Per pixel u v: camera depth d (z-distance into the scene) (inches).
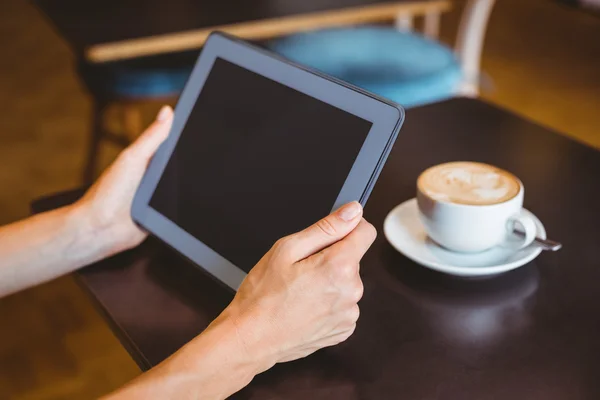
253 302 25.1
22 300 71.1
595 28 140.6
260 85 30.8
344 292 25.0
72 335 66.4
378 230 33.4
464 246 30.0
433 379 25.0
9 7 160.7
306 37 79.8
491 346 26.3
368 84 69.9
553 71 122.0
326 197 27.2
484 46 132.9
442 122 43.8
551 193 36.0
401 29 85.4
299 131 28.8
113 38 62.3
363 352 26.3
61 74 128.6
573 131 102.4
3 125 110.7
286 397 24.6
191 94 33.2
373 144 26.3
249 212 29.4
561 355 25.8
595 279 29.6
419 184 30.6
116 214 32.6
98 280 31.3
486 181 30.7
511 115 44.6
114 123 106.0
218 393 24.3
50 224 32.2
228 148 31.0
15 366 62.8
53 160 99.7
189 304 29.5
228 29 64.4
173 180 32.3
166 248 33.4
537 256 31.1
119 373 61.7
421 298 28.9
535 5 152.9
